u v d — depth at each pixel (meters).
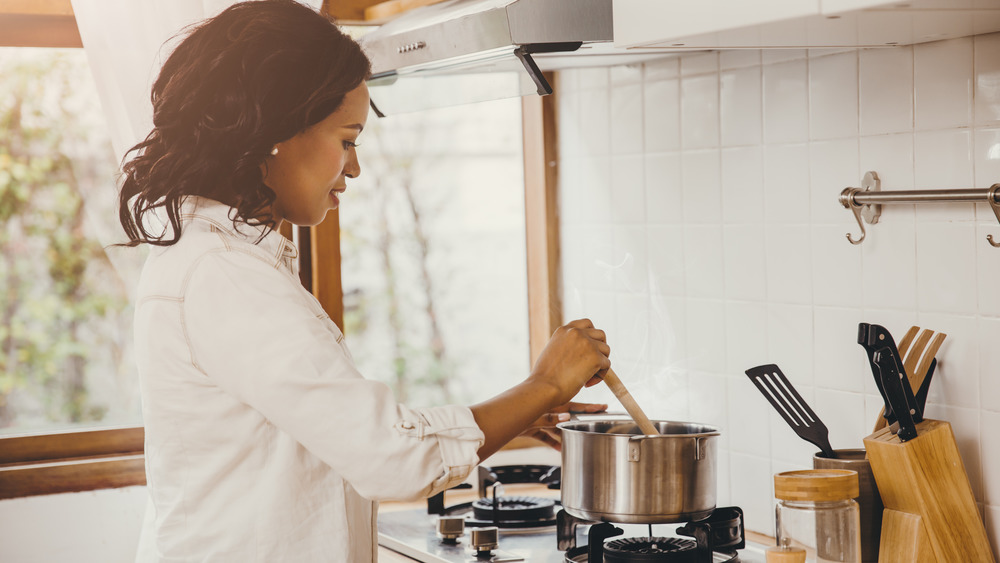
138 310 1.12
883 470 1.45
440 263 2.73
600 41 1.61
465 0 1.77
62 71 2.16
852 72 1.63
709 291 1.95
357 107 1.16
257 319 1.04
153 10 1.93
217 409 1.07
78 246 2.18
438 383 2.74
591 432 1.64
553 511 1.95
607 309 2.23
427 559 1.72
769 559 1.41
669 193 2.04
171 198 1.09
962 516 1.42
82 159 2.17
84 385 2.19
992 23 1.30
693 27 1.33
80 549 2.07
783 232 1.78
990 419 1.44
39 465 2.07
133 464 2.11
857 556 1.40
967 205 1.46
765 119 1.80
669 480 1.52
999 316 1.42
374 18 2.17
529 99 2.42
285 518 1.09
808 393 1.74
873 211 1.60
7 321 2.14
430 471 1.04
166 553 1.12
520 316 2.59
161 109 1.12
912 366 1.50
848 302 1.66
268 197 1.11
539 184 2.40
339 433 1.02
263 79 1.06
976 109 1.43
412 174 2.73
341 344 1.19
